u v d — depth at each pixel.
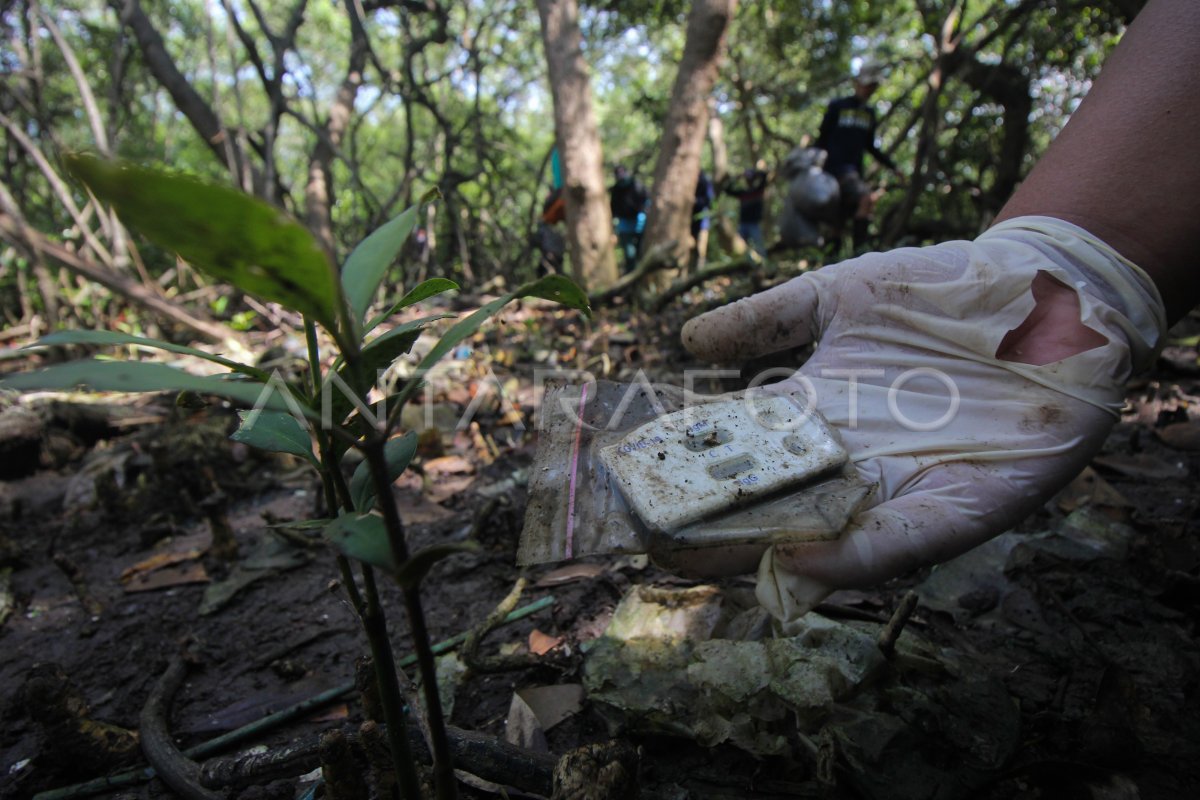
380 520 0.12
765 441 0.20
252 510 0.42
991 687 0.21
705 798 0.19
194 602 0.32
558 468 0.20
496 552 0.33
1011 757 0.19
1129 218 0.21
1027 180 0.24
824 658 0.21
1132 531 0.30
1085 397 0.20
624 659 0.23
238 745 0.23
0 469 0.51
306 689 0.26
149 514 0.42
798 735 0.20
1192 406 0.44
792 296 0.24
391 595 0.31
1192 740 0.20
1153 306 0.21
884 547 0.18
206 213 0.08
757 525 0.17
